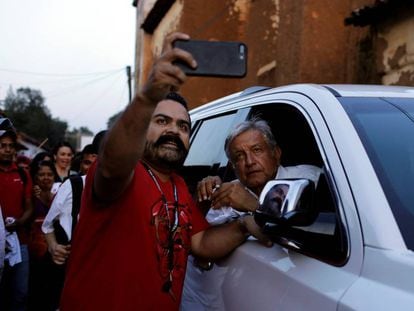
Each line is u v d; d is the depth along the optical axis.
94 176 1.87
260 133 2.29
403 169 1.65
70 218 3.51
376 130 1.79
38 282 4.43
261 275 1.84
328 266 1.55
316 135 1.88
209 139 3.26
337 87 2.17
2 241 3.74
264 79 10.59
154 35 17.77
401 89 2.28
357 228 1.50
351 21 7.78
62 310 2.06
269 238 1.89
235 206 2.18
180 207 2.16
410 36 6.98
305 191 1.55
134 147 1.67
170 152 2.12
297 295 1.59
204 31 12.81
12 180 4.67
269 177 2.27
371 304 1.31
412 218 1.48
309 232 1.66
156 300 1.98
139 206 1.97
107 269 1.93
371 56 7.91
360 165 1.62
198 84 12.85
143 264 1.95
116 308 1.92
